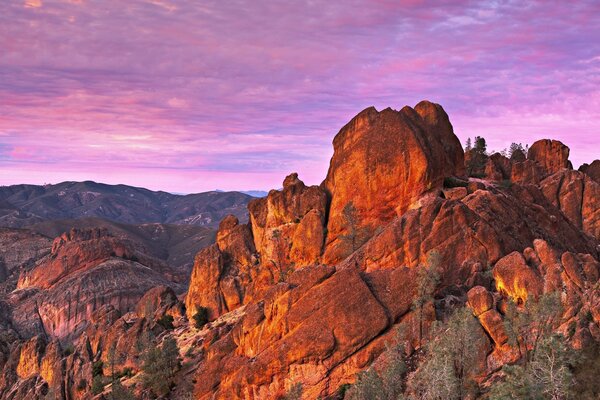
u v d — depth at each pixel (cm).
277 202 13562
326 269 9388
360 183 11856
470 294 7875
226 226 14925
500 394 5550
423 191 11394
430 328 8225
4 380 18150
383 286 8919
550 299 6775
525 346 7175
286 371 8750
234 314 13225
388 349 7831
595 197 13925
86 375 14638
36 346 18212
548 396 5619
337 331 8644
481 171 14925
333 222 12150
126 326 15862
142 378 11994
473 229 9431
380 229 10875
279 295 9506
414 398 6731
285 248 13162
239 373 9188
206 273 14250
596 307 6862
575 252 11125
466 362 6831
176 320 15025
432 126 12800
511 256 8388
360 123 12362
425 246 9456
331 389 8519
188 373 11444
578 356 5981
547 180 14550
